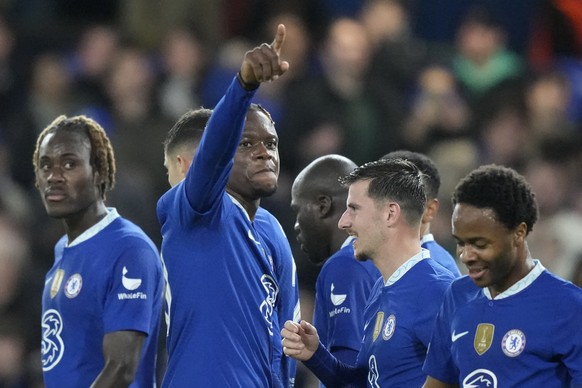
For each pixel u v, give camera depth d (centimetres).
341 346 2369
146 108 4294
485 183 2044
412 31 5066
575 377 2025
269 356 2238
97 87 4456
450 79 4666
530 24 5134
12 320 3731
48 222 4106
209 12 4784
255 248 2230
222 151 2072
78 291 2303
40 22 4841
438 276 2227
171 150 2405
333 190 2470
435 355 2161
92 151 2362
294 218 3997
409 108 4600
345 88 4431
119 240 2322
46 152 2342
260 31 4800
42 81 4334
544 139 4444
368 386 2267
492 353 2069
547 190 4231
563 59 5103
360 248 2261
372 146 4391
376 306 2272
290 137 4350
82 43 4697
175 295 2184
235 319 2177
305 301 3822
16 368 3669
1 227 3966
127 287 2286
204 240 2177
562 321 2039
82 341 2297
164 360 3241
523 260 2077
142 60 4475
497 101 4612
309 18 4769
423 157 2514
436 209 2494
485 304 2095
